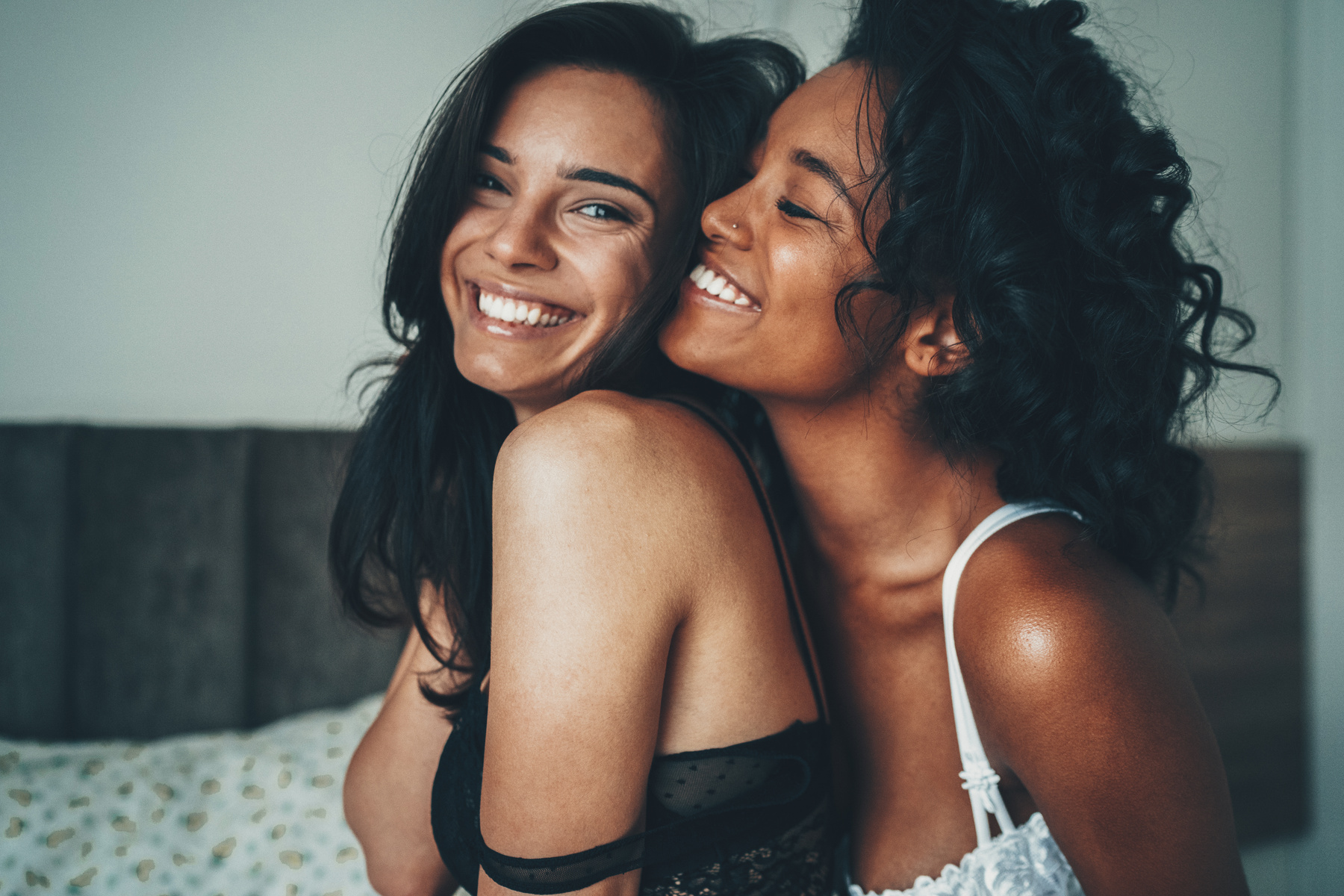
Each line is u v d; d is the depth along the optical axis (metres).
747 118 0.90
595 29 0.86
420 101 2.14
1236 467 2.30
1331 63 2.39
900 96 0.75
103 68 1.91
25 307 1.89
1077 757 0.67
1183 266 0.84
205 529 1.88
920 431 0.83
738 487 0.73
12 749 1.63
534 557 0.62
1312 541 2.42
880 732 0.89
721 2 1.75
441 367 0.99
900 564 0.85
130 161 1.94
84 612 1.81
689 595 0.66
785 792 0.71
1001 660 0.70
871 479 0.84
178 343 2.00
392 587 1.14
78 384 1.93
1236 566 2.30
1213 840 0.66
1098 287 0.77
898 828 0.87
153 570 1.86
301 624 1.97
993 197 0.75
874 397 0.82
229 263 2.03
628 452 0.65
